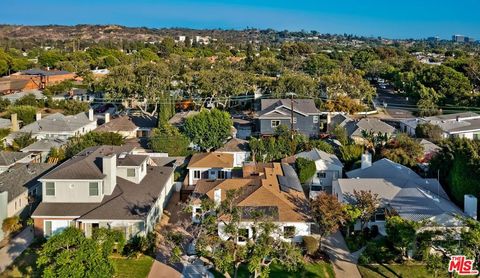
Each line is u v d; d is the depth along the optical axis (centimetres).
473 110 8806
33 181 4181
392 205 3541
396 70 13512
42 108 9469
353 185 3884
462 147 3875
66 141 5928
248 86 9594
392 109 9719
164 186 4109
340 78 9894
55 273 2483
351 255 3250
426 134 6431
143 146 6072
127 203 3522
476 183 3631
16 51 18200
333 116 7750
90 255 2541
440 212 3306
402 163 4812
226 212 2928
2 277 2909
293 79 9419
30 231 3641
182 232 3588
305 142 5666
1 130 6475
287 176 4244
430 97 9350
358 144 5716
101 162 3778
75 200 3516
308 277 2914
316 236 3362
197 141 5956
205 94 9244
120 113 8781
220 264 2494
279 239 2702
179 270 3022
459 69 11656
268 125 6938
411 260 3133
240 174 4559
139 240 3281
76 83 12319
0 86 11144
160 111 7006
